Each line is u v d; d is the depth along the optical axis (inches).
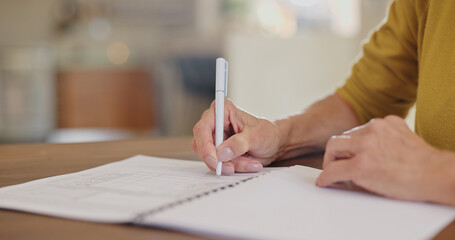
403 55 32.5
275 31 169.9
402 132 18.5
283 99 80.1
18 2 195.6
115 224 14.9
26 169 24.7
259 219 14.7
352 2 146.6
